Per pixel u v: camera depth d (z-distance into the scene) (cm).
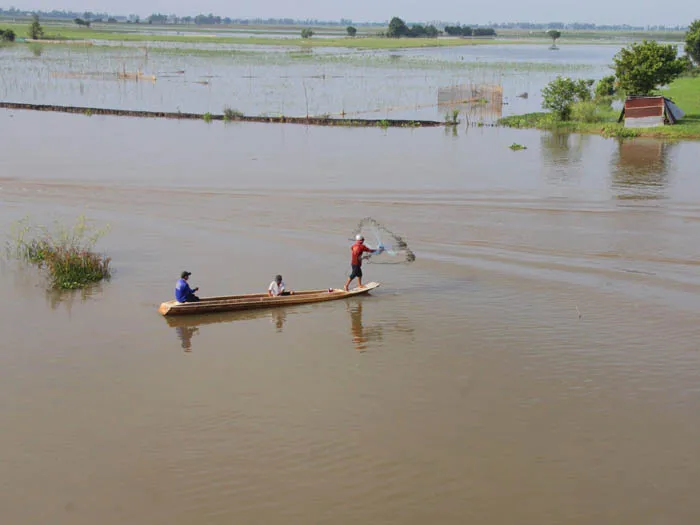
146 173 3547
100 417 1391
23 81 8331
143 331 1792
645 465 1262
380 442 1322
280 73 10169
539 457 1280
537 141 4894
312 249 2423
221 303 1900
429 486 1197
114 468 1234
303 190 3234
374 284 2055
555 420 1402
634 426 1385
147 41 16900
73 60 11088
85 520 1103
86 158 3919
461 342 1750
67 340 1727
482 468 1247
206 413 1412
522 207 2972
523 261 2322
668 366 1627
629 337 1775
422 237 2566
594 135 5216
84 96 7206
